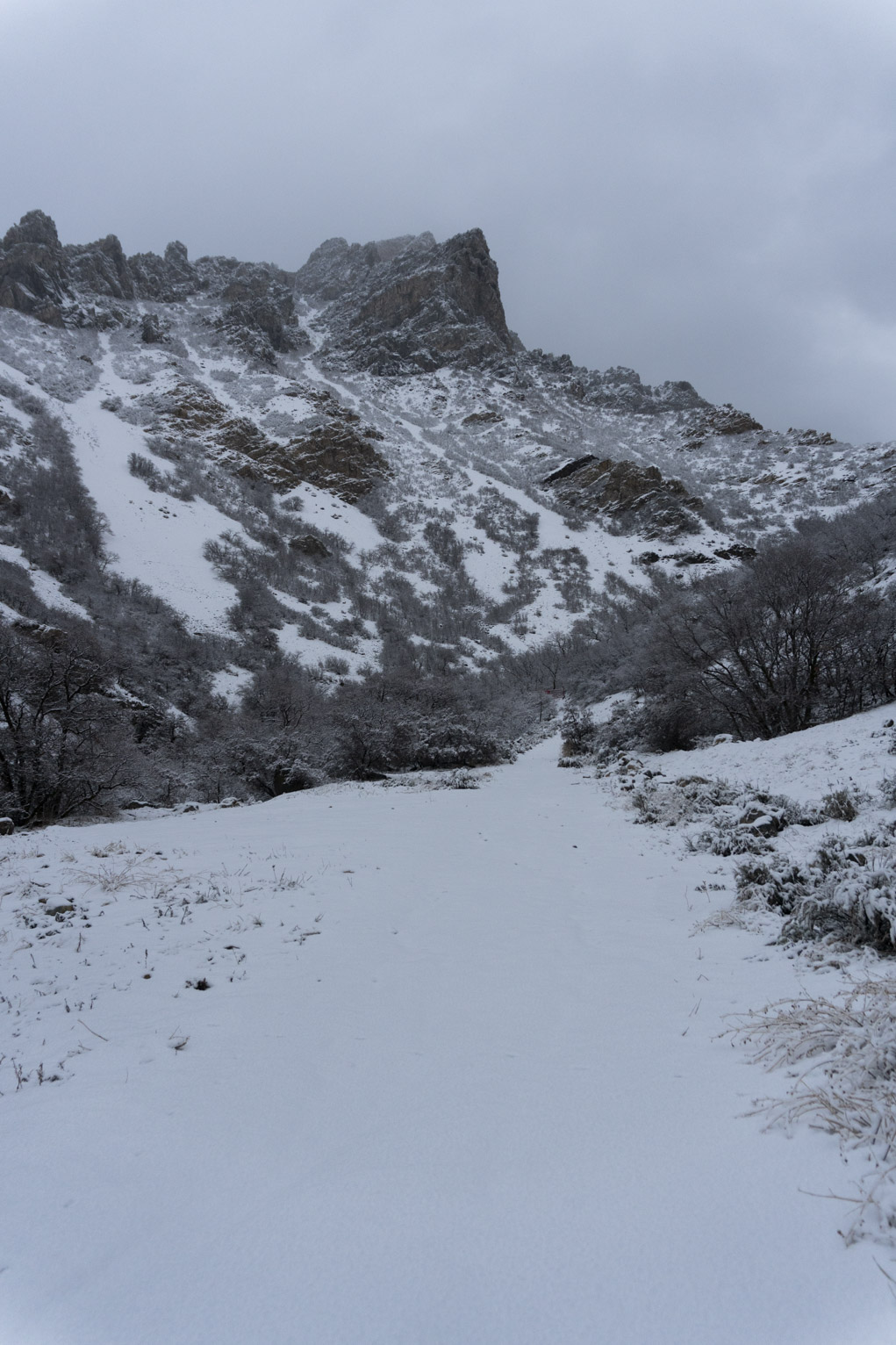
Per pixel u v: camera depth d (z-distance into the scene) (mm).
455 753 25141
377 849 8445
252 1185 2049
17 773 16562
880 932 3777
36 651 20266
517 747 34250
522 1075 2725
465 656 68688
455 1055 2934
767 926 4617
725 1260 1639
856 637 18438
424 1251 1729
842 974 3482
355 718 24125
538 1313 1513
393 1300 1572
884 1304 1462
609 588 85500
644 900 5766
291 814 12609
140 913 5496
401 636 71125
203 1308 1577
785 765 12742
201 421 109188
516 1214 1856
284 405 127875
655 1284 1575
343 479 111812
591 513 109875
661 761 18922
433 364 185250
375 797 15680
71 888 6355
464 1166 2107
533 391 184125
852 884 4008
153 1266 1722
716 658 21703
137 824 11734
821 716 20172
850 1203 1789
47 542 61344
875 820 7488
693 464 147125
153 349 138875
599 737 25906
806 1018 2879
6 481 68312
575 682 50094
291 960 4344
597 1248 1708
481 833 9750
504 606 82812
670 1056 2807
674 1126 2266
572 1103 2479
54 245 153250
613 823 10336
